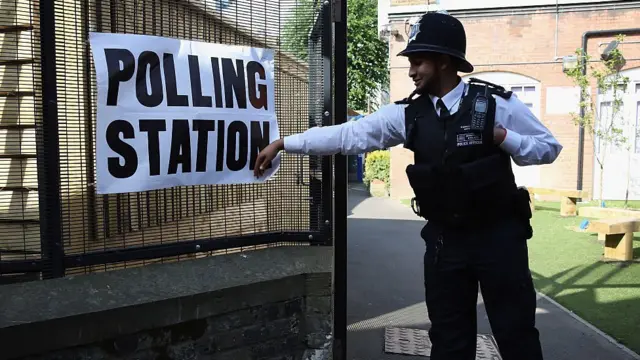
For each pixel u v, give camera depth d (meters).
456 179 2.13
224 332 2.78
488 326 4.24
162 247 2.85
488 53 12.38
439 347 2.38
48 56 2.50
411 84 12.83
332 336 3.09
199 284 2.74
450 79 2.26
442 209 2.21
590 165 12.16
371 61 22.86
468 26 12.40
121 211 2.75
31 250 2.63
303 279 3.03
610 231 6.28
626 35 11.75
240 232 3.15
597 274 5.85
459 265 2.27
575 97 12.05
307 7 3.16
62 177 2.59
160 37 2.75
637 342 3.89
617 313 4.55
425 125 2.23
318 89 3.20
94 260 2.66
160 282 2.72
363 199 13.62
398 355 3.68
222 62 2.94
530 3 12.03
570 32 12.01
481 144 2.12
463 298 2.34
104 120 2.61
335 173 3.06
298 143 2.51
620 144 11.95
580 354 3.69
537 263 6.41
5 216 2.64
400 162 13.48
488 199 2.14
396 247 7.50
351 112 16.64
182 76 2.82
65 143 2.59
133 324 2.45
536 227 8.84
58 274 2.61
